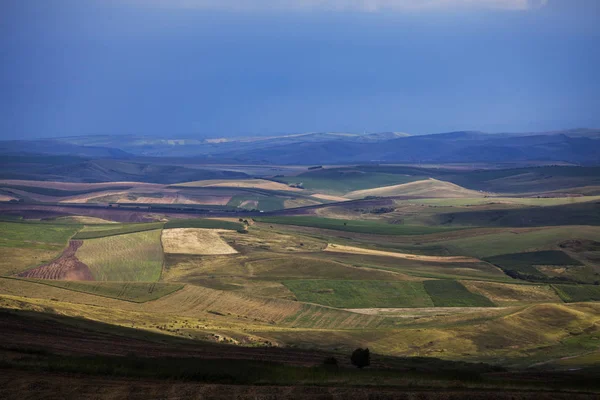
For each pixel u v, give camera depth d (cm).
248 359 5538
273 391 3681
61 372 3972
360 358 5794
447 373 5225
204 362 4922
